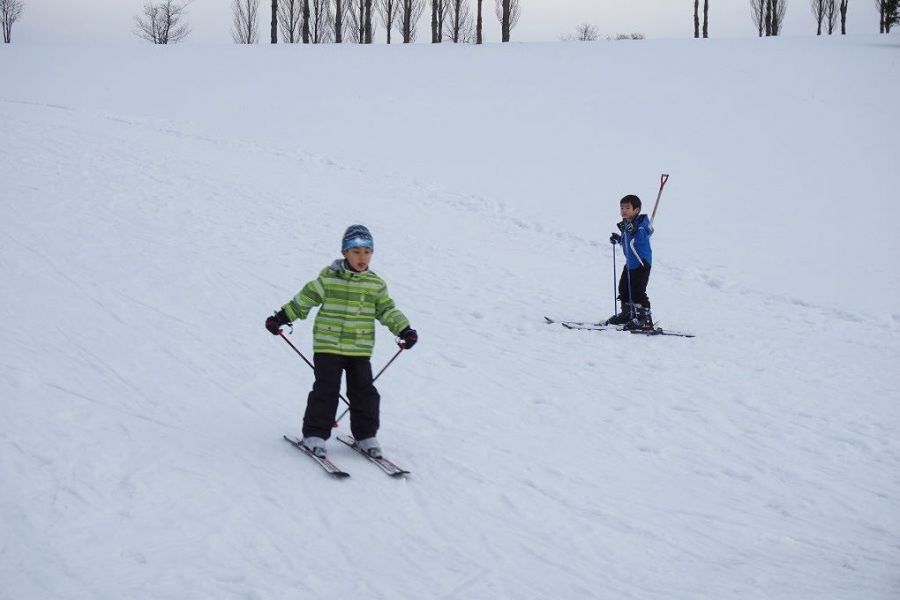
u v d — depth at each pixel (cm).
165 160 1595
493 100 2695
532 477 509
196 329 772
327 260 1088
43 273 874
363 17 5134
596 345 853
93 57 3281
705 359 827
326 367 495
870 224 1603
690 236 1499
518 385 709
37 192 1213
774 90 2748
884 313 1089
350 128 2312
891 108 2523
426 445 549
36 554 361
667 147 2184
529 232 1472
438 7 5453
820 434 626
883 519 475
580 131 2334
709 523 460
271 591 347
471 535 422
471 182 1820
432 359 768
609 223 1567
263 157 1855
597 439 591
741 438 610
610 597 368
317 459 489
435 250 1248
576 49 3591
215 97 2673
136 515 406
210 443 510
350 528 416
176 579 351
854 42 3578
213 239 1113
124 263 951
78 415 532
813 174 1962
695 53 3356
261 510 425
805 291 1195
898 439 622
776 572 400
